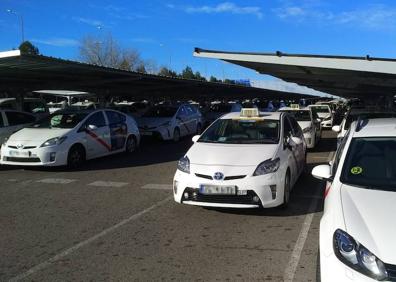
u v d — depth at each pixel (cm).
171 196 860
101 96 3062
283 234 621
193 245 580
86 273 494
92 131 1280
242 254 546
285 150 779
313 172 508
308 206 772
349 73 1802
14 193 904
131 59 7169
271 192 688
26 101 1973
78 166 1215
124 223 682
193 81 2778
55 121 1274
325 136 2141
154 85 2900
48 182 1016
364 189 431
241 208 738
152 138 1855
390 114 1102
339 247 351
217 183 675
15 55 1361
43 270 505
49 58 1455
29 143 1134
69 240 606
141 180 1031
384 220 365
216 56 1542
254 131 823
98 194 888
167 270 500
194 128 2134
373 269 327
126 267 510
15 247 581
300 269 497
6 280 479
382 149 488
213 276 481
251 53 1498
